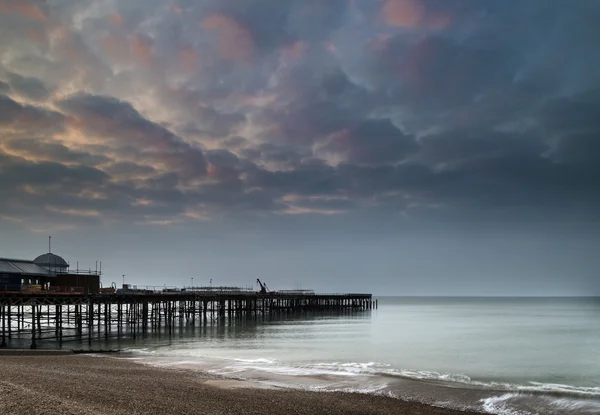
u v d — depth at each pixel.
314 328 82.62
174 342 58.66
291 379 34.38
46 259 72.31
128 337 64.50
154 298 69.19
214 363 41.19
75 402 21.64
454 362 46.06
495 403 28.53
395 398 29.20
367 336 70.38
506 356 51.19
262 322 96.62
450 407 27.59
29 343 55.12
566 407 27.81
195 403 24.50
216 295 90.12
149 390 26.89
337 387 32.03
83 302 57.69
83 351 47.97
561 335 77.31
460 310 189.38
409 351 53.75
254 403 25.66
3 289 56.28
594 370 42.44
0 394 20.58
